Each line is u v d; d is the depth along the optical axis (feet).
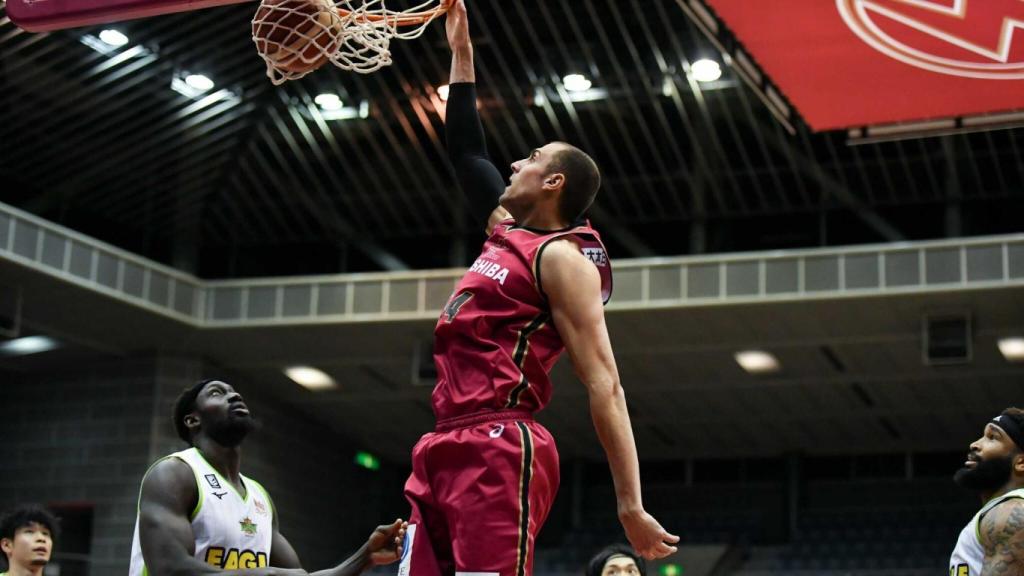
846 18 27.63
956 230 56.80
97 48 48.98
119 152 56.34
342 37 12.44
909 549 70.79
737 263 56.44
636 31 50.19
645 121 54.70
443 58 51.65
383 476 81.56
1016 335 56.65
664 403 69.67
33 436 66.28
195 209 62.23
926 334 55.21
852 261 55.06
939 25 26.45
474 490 9.71
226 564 14.01
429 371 61.26
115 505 63.57
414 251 65.21
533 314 10.15
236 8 48.11
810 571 71.00
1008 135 52.85
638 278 57.62
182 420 14.55
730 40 35.65
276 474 71.05
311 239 64.75
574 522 78.28
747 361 62.44
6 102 51.47
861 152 54.44
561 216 10.75
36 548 21.81
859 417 69.77
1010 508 14.57
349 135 56.80
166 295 60.34
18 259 53.78
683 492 79.97
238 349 64.44
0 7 45.14
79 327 61.31
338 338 62.54
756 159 56.03
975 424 69.21
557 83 52.90
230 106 54.39
